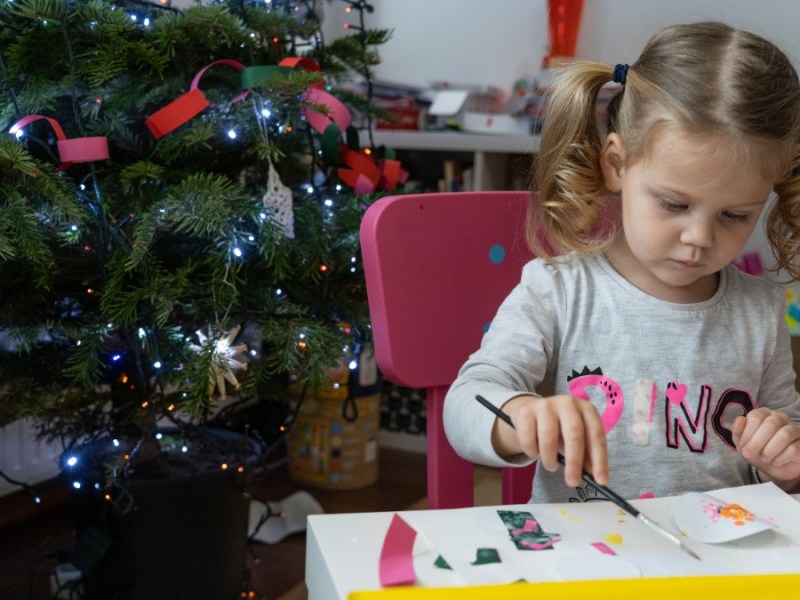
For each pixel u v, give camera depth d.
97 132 1.29
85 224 1.21
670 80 0.83
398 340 0.90
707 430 0.93
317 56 1.56
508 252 0.98
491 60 2.51
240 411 2.09
